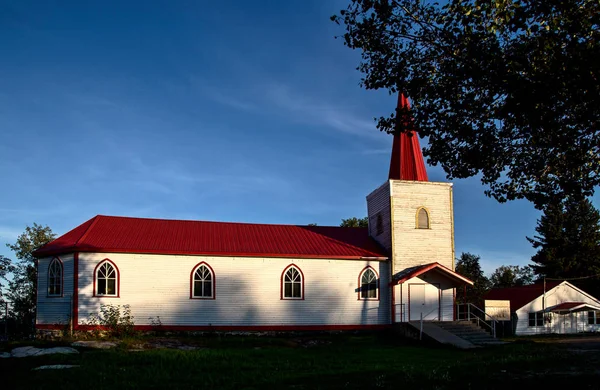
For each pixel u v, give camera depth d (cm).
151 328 3269
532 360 2242
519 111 1508
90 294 3203
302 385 1694
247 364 2191
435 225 3847
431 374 1831
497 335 4675
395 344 3180
